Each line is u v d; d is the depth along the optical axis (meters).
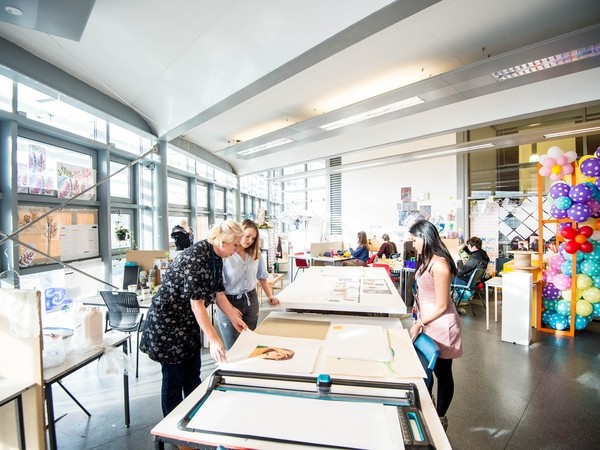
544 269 4.11
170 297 1.59
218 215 8.00
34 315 1.47
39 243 3.06
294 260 7.38
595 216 3.56
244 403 0.90
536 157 5.64
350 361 1.14
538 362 2.99
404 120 5.46
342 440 0.74
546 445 1.87
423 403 0.92
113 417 2.17
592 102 3.98
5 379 1.50
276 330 1.49
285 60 2.70
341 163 8.59
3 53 2.45
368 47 3.32
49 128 3.06
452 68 3.76
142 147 4.75
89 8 1.79
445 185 6.77
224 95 3.36
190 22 2.30
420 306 1.93
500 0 2.67
